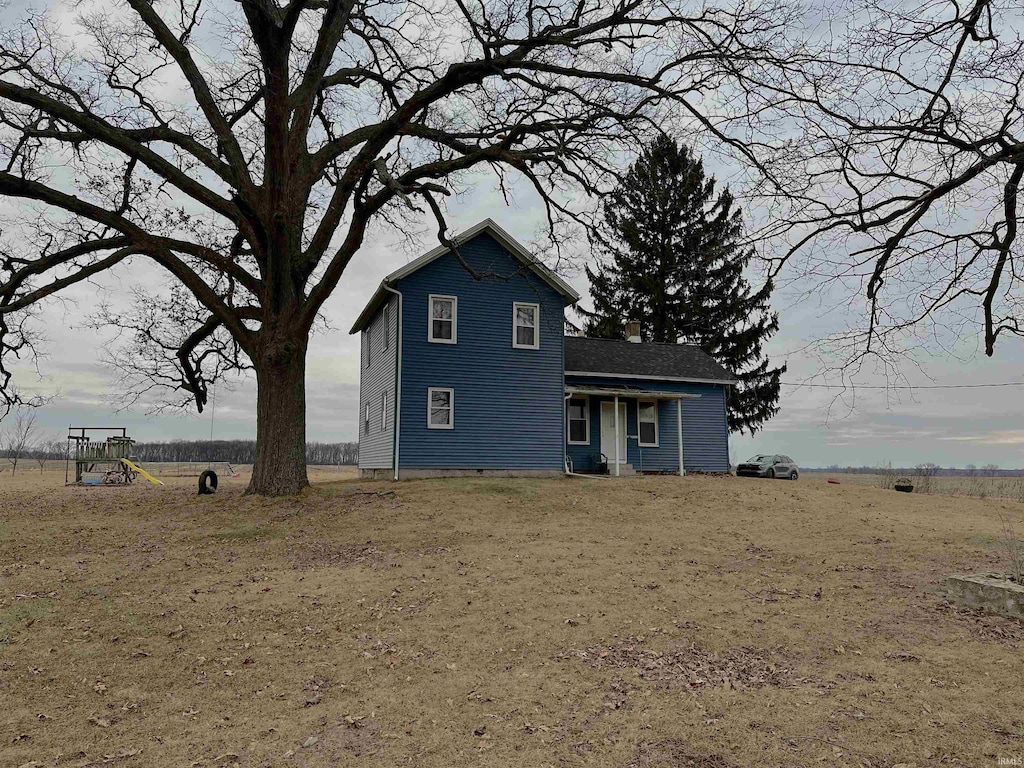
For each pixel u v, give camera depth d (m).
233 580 9.66
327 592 9.03
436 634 7.43
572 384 24.56
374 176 16.30
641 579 9.62
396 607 8.39
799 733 5.00
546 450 21.20
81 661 6.67
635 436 25.20
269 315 16.55
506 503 15.74
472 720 5.38
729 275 36.28
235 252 19.50
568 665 6.53
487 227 21.09
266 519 13.87
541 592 8.95
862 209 5.96
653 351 28.14
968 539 12.52
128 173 17.53
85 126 14.01
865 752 4.68
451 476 20.00
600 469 23.92
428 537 12.39
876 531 13.47
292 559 10.96
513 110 16.25
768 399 35.59
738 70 9.22
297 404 16.66
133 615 8.03
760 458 28.70
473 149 16.64
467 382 20.55
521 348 21.33
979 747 4.72
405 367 19.92
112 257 15.16
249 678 6.32
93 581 9.48
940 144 5.77
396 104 19.14
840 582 9.49
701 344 37.28
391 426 20.22
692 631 7.44
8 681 6.15
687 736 5.00
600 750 4.82
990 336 6.04
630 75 13.68
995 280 5.88
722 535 13.02
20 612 7.98
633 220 36.19
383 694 5.93
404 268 19.98
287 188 16.70
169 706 5.72
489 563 10.52
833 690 5.80
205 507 15.55
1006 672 6.10
